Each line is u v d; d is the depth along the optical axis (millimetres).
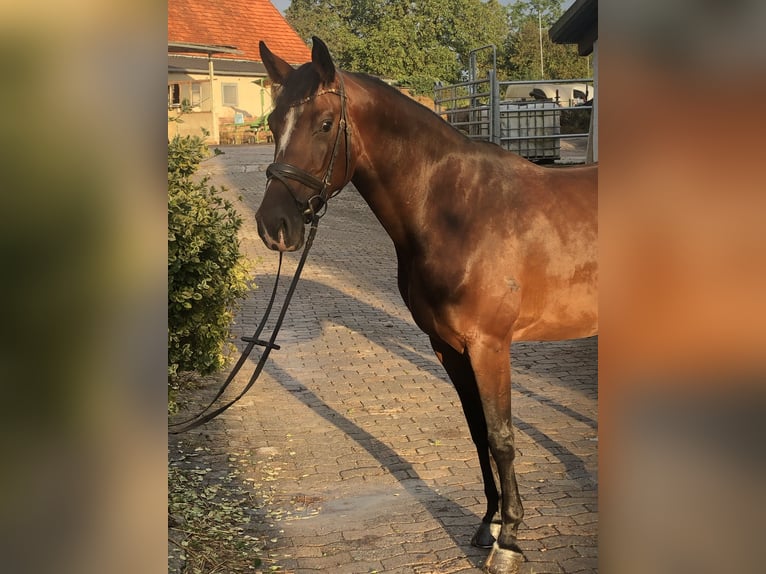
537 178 3061
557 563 3074
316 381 5902
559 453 4301
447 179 2938
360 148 2855
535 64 42125
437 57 36031
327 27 41875
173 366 4375
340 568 3113
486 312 2885
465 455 4348
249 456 4402
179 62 28062
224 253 4797
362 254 11453
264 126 27422
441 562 3152
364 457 4367
